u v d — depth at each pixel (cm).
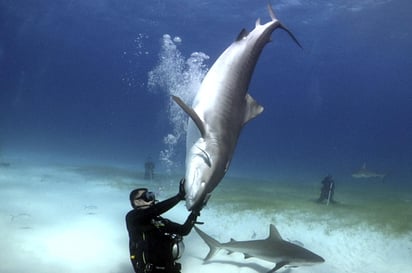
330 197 1426
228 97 302
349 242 871
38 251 678
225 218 1043
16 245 702
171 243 329
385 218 1162
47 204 1064
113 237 791
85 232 814
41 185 1383
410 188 2645
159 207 314
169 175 1917
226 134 292
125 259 665
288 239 805
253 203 1298
